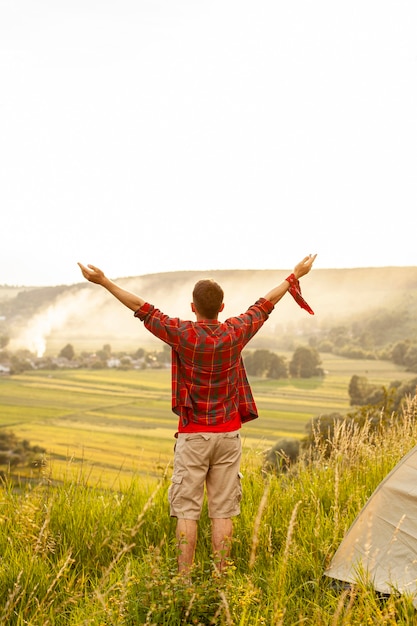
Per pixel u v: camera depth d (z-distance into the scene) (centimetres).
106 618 320
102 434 12138
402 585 366
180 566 378
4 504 473
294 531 455
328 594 370
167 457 570
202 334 399
